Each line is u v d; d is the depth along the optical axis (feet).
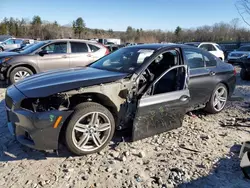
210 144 12.33
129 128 12.42
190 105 14.92
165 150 11.59
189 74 13.99
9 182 8.93
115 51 15.66
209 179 9.43
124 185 8.93
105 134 11.18
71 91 10.32
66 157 10.70
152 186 8.93
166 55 14.02
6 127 13.61
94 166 10.05
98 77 11.35
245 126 14.89
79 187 8.77
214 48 49.14
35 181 9.03
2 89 23.85
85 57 27.40
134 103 11.77
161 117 12.30
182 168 10.05
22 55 24.67
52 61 25.71
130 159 10.66
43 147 9.99
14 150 11.14
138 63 12.75
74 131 10.31
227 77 17.01
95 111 10.68
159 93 12.45
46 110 9.98
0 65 24.11
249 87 27.45
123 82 11.39
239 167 10.25
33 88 10.54
